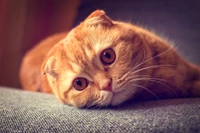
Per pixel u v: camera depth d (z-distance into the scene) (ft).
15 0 2.04
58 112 0.72
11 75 2.01
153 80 0.85
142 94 0.87
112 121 0.61
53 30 2.36
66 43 0.90
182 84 0.89
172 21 1.59
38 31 2.22
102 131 0.57
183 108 0.65
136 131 0.55
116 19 1.58
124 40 0.84
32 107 0.78
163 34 1.45
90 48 0.82
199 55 1.38
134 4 1.74
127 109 0.74
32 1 2.16
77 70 0.82
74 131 0.58
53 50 0.96
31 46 2.15
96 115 0.68
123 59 0.80
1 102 0.85
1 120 0.65
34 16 2.19
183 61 1.01
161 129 0.55
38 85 1.34
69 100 0.86
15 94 1.04
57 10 2.35
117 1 1.79
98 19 0.87
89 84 0.81
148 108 0.71
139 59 0.83
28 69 1.46
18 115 0.68
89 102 0.81
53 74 0.92
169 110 0.65
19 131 0.59
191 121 0.56
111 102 0.79
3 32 1.98
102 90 0.77
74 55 0.84
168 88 0.87
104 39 0.83
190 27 1.53
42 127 0.60
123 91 0.78
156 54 0.93
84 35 0.86
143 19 1.62
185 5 1.67
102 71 0.79
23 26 2.10
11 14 2.02
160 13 1.65
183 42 1.45
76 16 1.81
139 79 0.79
